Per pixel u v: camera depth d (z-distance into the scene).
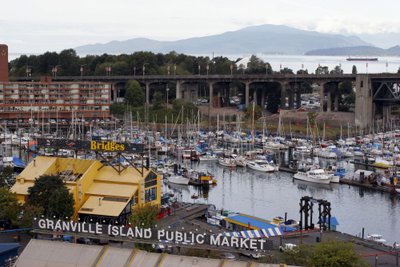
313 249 125.12
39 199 159.88
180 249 128.75
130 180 170.00
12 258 125.88
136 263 112.38
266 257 127.75
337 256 119.44
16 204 156.75
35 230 126.88
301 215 169.00
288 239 157.75
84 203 166.12
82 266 114.25
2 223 154.88
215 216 178.50
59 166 180.62
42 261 116.50
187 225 169.12
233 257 130.00
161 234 120.38
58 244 119.75
